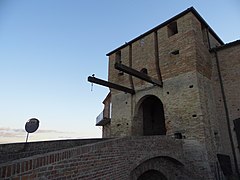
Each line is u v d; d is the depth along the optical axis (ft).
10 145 23.63
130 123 44.83
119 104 49.55
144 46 48.39
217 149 34.71
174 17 43.01
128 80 48.96
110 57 57.93
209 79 40.75
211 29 46.32
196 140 32.83
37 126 26.02
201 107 34.09
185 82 37.35
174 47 41.50
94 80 37.29
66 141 26.91
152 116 52.60
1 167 8.78
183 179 31.65
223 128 37.88
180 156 31.60
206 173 30.09
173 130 36.58
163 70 42.19
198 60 37.58
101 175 16.20
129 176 20.34
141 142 24.00
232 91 38.68
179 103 37.17
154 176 32.91
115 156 18.79
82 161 14.37
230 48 41.34
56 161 12.01
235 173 34.22
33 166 10.39
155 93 42.50
